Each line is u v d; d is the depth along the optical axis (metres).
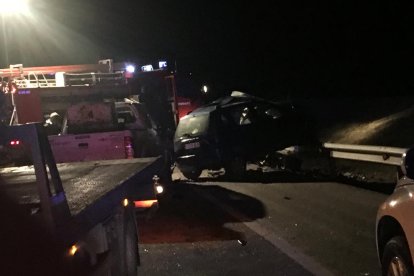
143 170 6.93
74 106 11.19
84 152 10.64
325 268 6.54
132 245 6.27
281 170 15.90
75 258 4.02
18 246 3.53
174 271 6.87
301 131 15.32
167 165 12.84
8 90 12.74
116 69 14.41
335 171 14.38
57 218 3.63
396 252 4.57
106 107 11.24
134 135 11.13
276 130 15.21
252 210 10.24
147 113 13.32
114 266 5.25
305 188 12.30
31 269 3.53
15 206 3.87
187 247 7.93
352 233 8.01
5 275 3.39
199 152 14.95
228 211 10.32
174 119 16.00
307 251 7.28
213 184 14.29
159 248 7.96
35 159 3.56
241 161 14.91
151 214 7.23
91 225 4.31
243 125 15.05
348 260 6.79
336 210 9.62
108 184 5.62
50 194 3.57
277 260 7.00
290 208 10.13
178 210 10.73
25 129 3.57
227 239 8.21
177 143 15.30
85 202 4.44
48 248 3.56
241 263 7.00
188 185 14.45
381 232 4.98
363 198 10.55
